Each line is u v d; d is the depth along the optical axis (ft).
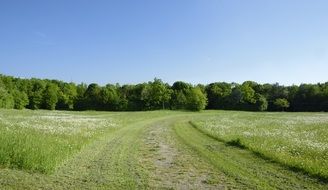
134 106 402.72
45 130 94.58
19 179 42.63
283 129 130.82
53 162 51.26
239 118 222.48
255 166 57.26
